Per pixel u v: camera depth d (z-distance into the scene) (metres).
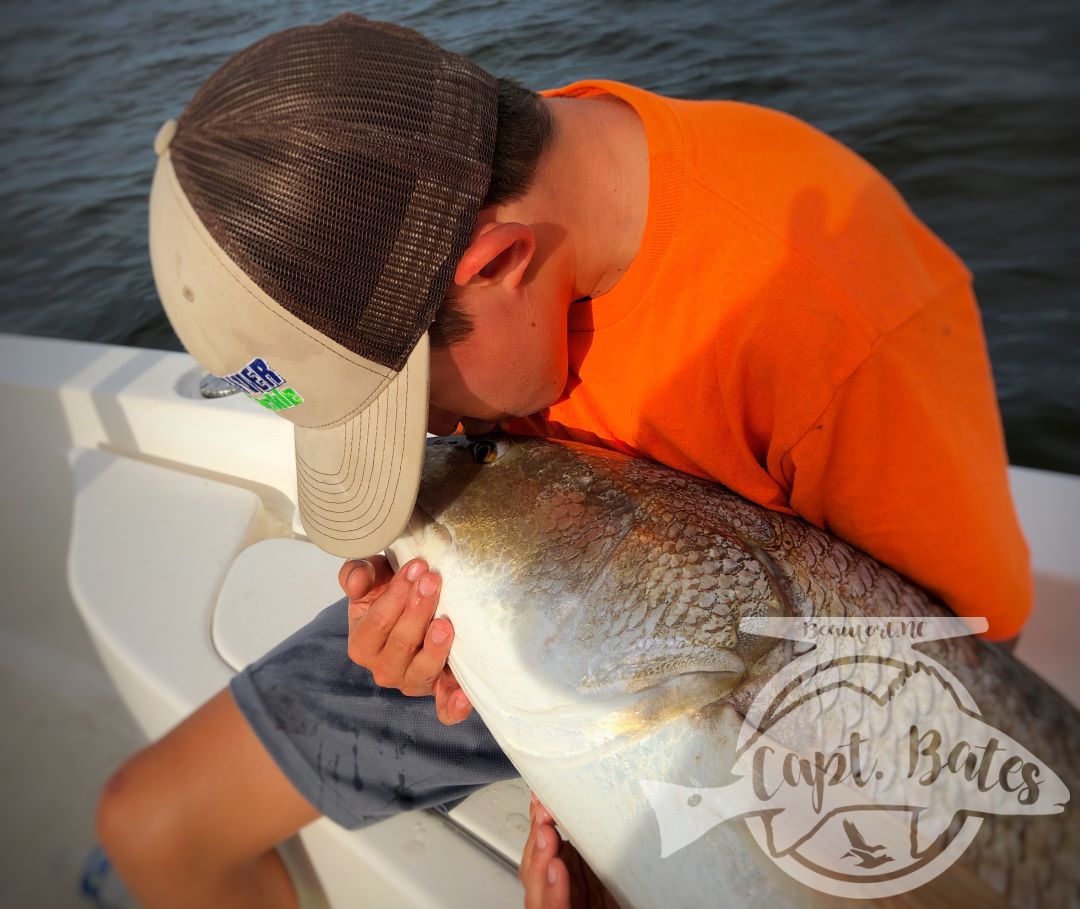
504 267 0.81
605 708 0.83
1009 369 2.14
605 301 0.95
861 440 0.86
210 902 1.16
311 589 1.49
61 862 1.56
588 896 1.00
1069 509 1.34
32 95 4.72
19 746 1.76
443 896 1.06
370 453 0.86
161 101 4.21
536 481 0.93
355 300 0.75
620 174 0.88
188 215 0.73
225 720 1.14
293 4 4.03
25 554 1.95
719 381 0.91
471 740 1.15
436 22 2.52
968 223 2.57
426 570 0.92
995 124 2.88
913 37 3.42
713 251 0.86
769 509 0.96
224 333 0.76
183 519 1.65
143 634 1.41
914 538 0.89
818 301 0.84
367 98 0.73
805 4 3.52
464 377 0.88
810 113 2.92
